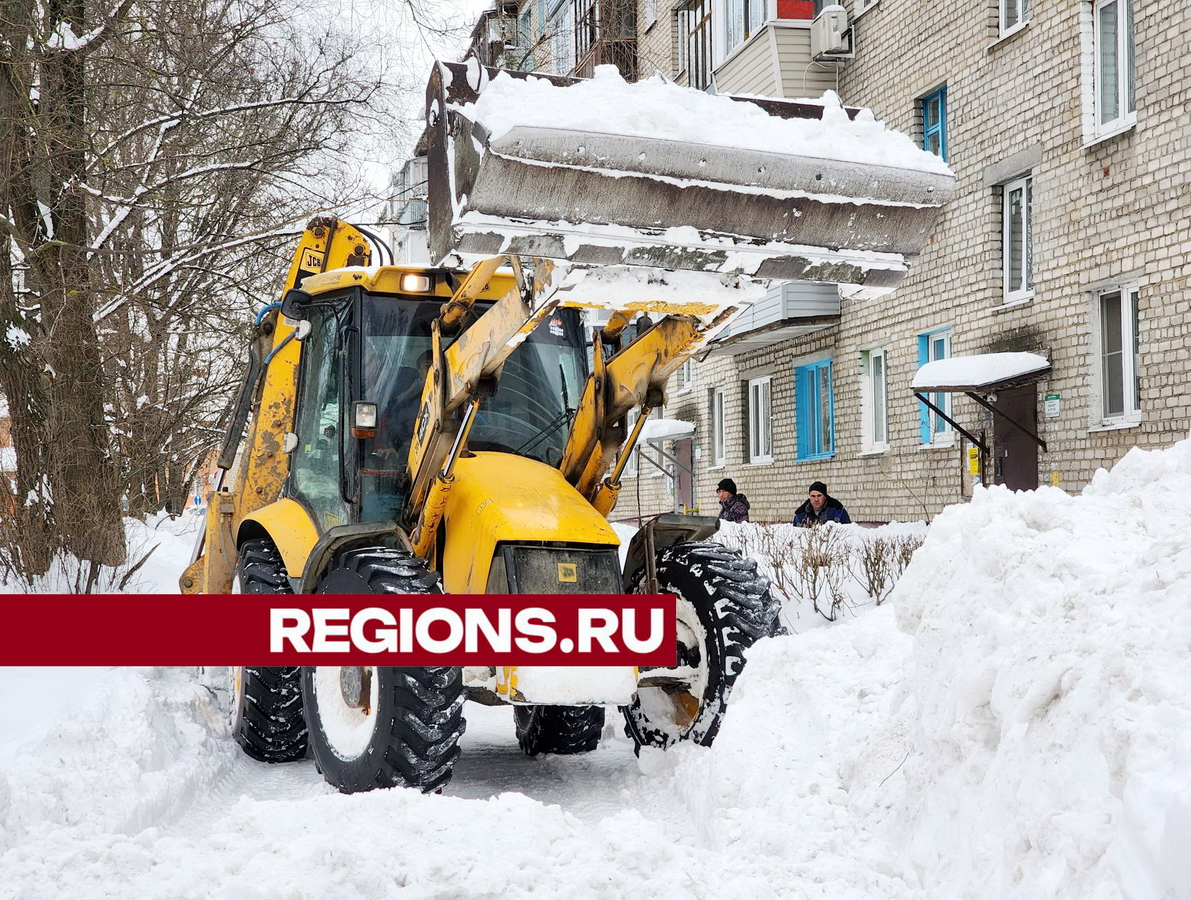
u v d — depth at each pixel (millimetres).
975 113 14406
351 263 6809
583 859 3553
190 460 17312
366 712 5266
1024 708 3219
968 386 12672
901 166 4445
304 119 12812
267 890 3297
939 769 3641
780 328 17562
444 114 4309
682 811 4996
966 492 14602
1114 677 3027
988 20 14086
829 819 4055
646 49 23438
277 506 6406
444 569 5441
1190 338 11227
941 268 15102
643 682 5645
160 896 3336
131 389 13867
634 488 27297
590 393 5660
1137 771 2684
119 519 9195
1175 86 11320
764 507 20203
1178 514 3775
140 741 5262
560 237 4211
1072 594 3434
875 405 16969
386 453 5777
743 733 4820
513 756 6500
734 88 18438
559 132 4047
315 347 6383
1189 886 2373
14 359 9500
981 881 3105
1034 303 13367
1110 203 12195
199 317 14070
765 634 5484
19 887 3447
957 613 3926
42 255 10750
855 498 17188
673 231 4289
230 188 13102
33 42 10539
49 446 8992
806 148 4375
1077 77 12672
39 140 10523
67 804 4469
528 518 5168
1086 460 12508
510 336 4770
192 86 12312
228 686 6906
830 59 17203
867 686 4746
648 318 5699
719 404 22547
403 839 3637
